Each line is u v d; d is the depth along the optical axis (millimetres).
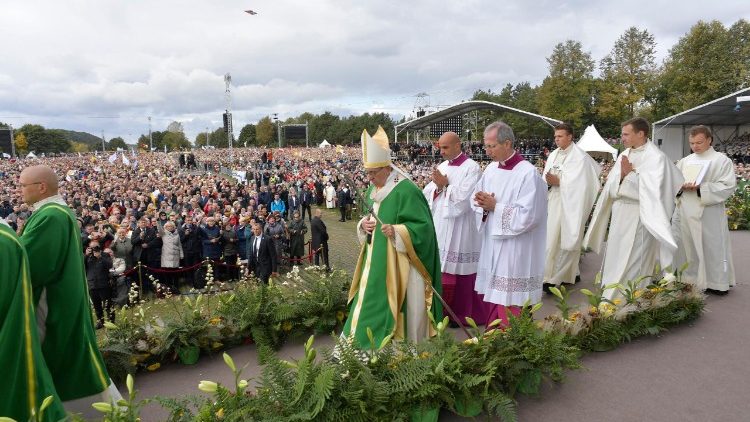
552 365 4195
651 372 4504
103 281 9117
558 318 4836
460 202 5773
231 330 5711
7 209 18781
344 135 94312
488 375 3797
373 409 3580
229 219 12844
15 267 3326
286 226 13641
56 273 3768
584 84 55656
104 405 3240
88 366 3904
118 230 11445
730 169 6488
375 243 4750
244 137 128125
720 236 6617
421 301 4727
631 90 55156
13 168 48031
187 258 11781
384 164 4742
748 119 37500
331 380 3428
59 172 42906
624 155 5922
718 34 51000
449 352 3887
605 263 6117
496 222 4809
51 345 3771
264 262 11281
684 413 3840
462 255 6031
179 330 5379
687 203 6754
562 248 6805
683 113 35062
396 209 4648
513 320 4328
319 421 3414
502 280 4879
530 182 4742
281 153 66938
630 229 5859
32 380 3318
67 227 3832
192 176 38562
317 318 5980
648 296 5324
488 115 78500
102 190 25891
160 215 14242
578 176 6730
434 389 3682
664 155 5664
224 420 3309
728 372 4461
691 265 6820
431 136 59531
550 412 3920
